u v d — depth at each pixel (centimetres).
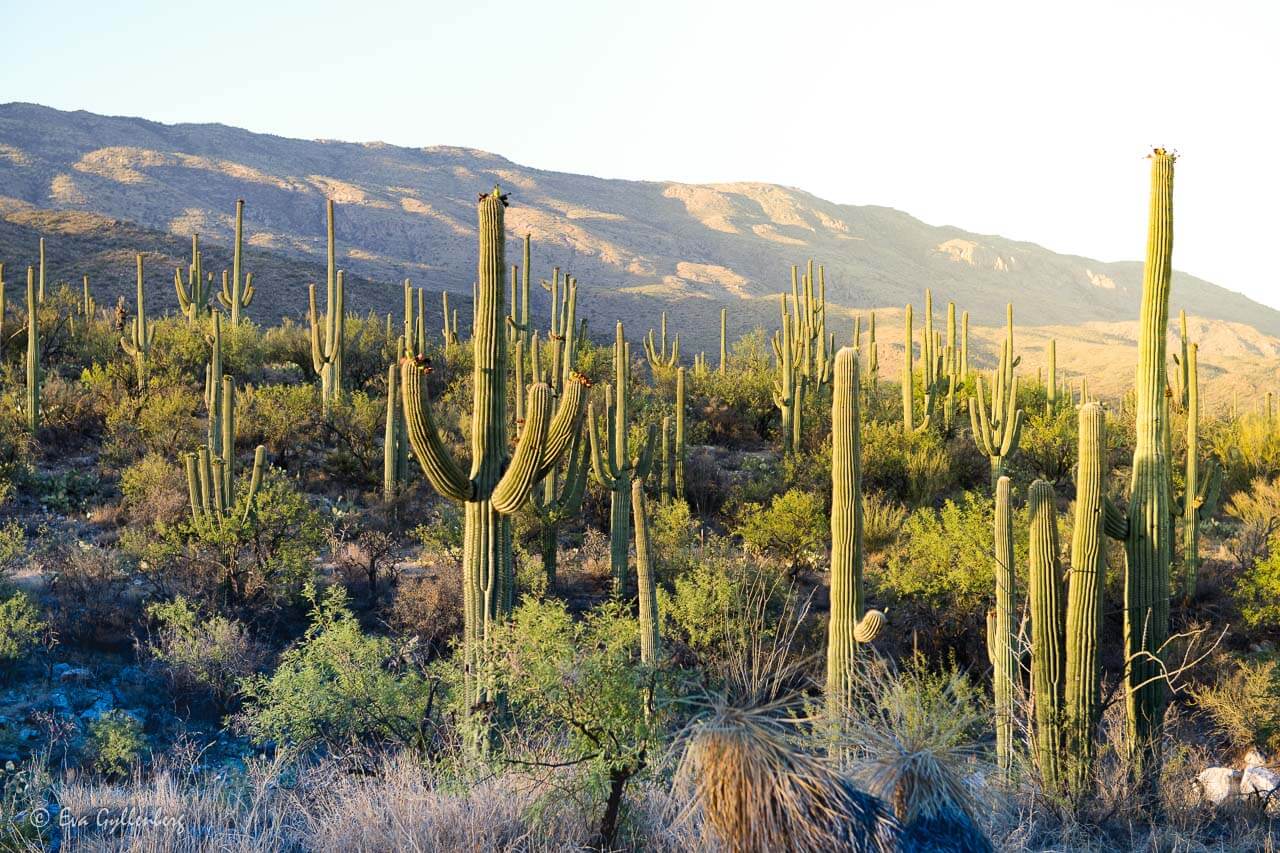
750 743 332
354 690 1170
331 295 3262
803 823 325
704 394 3978
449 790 669
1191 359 2120
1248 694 1487
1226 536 2689
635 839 591
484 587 966
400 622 1916
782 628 1692
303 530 2148
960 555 1905
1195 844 749
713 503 2906
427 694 1197
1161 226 1101
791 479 2930
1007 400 2625
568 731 698
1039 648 956
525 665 733
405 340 2831
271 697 1258
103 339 3731
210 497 2119
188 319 4088
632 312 18238
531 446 945
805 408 3491
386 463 2770
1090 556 950
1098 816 790
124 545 2120
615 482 2200
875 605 2009
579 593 2209
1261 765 1316
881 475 2805
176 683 1639
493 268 984
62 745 1413
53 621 1808
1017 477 2900
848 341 13988
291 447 3097
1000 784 702
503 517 972
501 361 987
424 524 2634
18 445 2773
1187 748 1202
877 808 340
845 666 932
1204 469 2706
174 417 2983
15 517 2406
